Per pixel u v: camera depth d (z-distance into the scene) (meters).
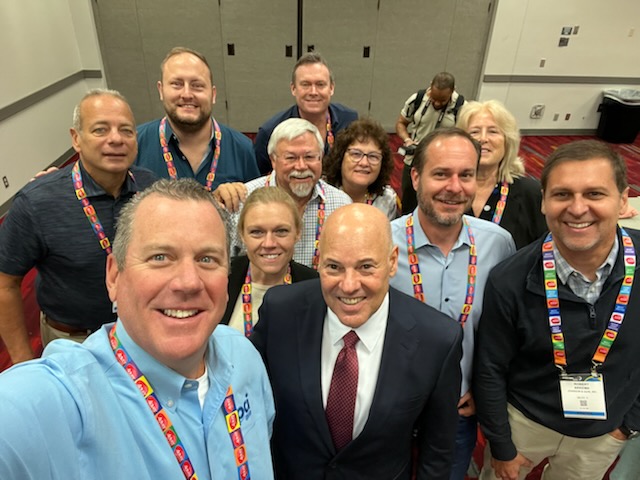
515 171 1.95
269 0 6.21
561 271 1.26
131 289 0.74
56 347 0.74
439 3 6.53
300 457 1.18
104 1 5.89
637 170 6.04
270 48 6.55
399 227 1.58
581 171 1.13
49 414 0.63
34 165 4.80
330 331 1.14
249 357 1.03
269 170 2.87
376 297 1.07
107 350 0.76
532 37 6.78
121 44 6.19
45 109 5.07
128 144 1.60
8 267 1.58
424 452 1.24
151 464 0.75
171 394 0.80
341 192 2.10
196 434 0.83
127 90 6.49
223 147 2.40
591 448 1.43
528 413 1.43
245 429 0.94
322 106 2.70
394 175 5.29
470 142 1.42
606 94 7.22
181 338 0.75
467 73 7.10
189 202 0.76
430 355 1.11
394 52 6.80
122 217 0.77
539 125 7.48
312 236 2.00
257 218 1.49
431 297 1.51
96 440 0.67
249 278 1.63
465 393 1.56
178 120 2.20
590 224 1.16
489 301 1.39
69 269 1.61
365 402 1.11
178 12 6.11
